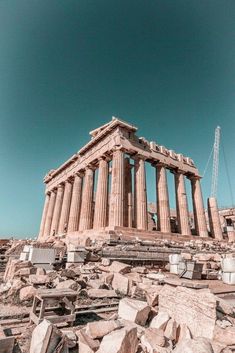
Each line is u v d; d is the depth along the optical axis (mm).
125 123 30625
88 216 32531
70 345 4535
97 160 33906
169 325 5297
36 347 4035
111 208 26312
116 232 22984
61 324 5914
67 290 6367
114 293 8750
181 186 35906
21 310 6688
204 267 14836
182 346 3975
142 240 22234
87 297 8266
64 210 41594
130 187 33406
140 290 9195
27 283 8508
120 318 6027
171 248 19953
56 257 13641
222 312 5438
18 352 4355
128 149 29844
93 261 13625
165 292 6734
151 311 6316
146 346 4355
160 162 33844
